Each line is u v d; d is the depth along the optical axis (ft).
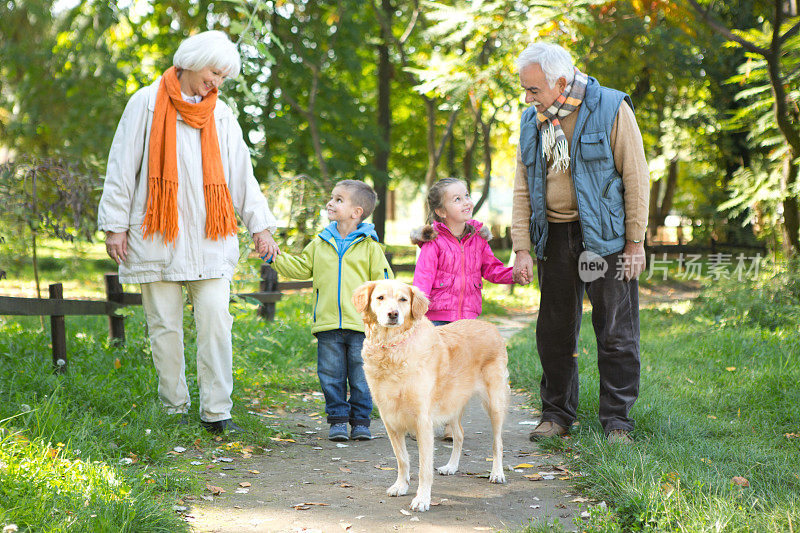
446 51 47.65
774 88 26.63
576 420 15.96
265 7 18.69
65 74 54.65
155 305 14.14
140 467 11.90
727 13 42.86
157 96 13.61
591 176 14.15
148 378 16.94
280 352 24.63
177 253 13.75
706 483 10.89
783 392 17.25
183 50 13.50
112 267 53.16
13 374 15.99
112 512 9.25
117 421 13.38
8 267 22.99
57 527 8.55
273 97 58.29
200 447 13.74
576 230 14.70
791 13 28.63
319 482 12.25
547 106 13.98
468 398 12.46
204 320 14.16
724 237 58.13
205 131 13.99
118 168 13.50
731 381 19.25
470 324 12.98
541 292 15.19
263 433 15.12
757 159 48.52
